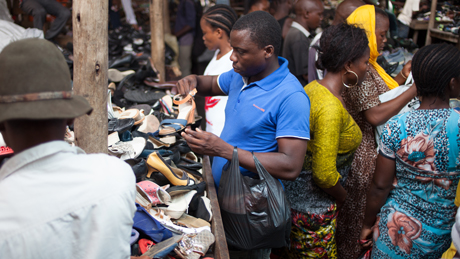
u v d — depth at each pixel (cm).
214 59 283
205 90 233
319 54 206
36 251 75
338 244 245
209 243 153
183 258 143
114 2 620
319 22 381
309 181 199
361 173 229
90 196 80
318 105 184
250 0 467
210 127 275
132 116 241
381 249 177
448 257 132
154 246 142
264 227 165
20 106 74
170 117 275
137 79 362
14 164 79
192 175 210
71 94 82
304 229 204
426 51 156
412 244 165
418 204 163
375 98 223
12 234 74
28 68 75
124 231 86
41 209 76
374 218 189
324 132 180
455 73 152
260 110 169
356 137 200
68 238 79
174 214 166
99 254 81
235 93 190
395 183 175
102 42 146
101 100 152
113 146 191
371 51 243
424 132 155
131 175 90
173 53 566
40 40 79
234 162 162
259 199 161
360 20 242
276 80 169
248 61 164
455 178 154
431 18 513
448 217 159
